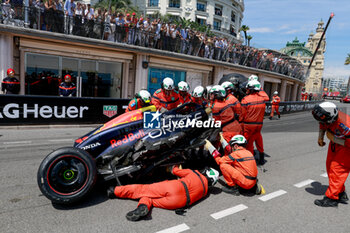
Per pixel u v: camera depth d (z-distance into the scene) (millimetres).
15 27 9109
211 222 2783
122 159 3348
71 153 2875
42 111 7531
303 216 3014
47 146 5637
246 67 17328
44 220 2682
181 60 14578
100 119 8508
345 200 3432
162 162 3494
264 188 3859
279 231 2664
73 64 11820
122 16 11875
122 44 11773
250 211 3088
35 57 10727
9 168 4207
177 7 36344
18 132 6859
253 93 4672
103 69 12789
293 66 23828
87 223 2654
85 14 10695
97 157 3311
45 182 2793
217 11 39062
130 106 4367
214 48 15281
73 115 8000
